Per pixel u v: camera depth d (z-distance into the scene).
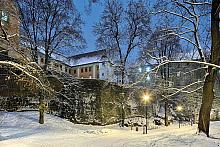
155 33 17.17
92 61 61.41
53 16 30.02
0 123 27.31
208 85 15.63
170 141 14.61
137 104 37.47
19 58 20.25
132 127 33.34
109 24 35.34
